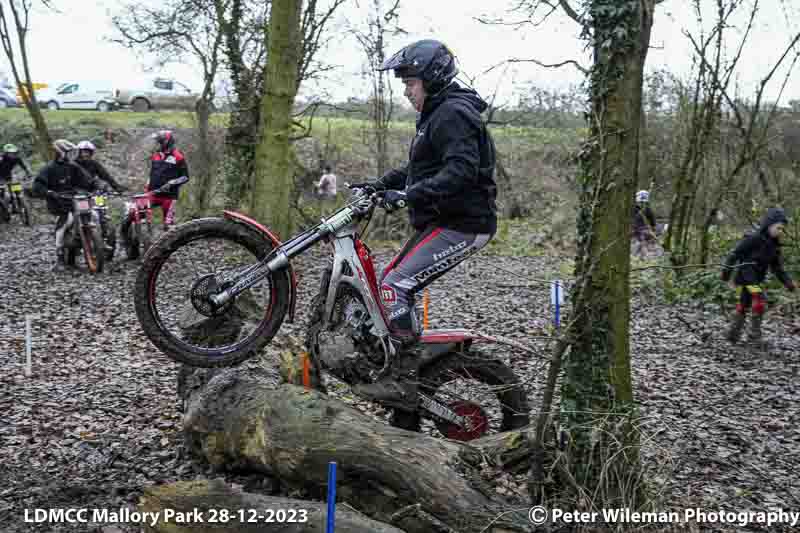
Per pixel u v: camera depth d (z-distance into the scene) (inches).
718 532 163.3
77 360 281.9
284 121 475.8
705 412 251.4
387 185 175.2
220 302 159.5
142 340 313.3
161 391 245.3
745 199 535.2
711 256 529.7
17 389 245.3
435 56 158.7
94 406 229.1
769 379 299.3
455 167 154.1
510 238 782.5
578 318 148.6
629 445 146.1
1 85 1309.1
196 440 179.3
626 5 141.6
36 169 884.0
